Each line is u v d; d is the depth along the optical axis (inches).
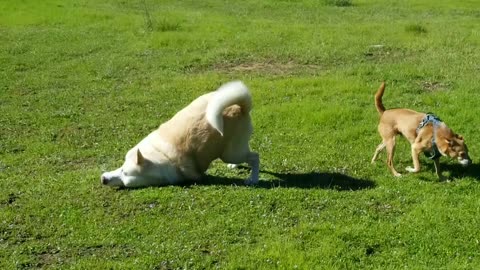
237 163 297.4
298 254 257.1
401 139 325.1
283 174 302.7
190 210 279.0
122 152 327.9
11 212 280.5
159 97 388.5
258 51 462.6
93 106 379.6
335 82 394.9
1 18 584.7
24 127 355.9
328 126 342.3
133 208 281.3
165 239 266.4
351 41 482.0
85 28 547.8
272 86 392.5
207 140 291.4
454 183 291.4
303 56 450.3
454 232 265.4
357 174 301.9
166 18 576.7
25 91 403.2
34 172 312.5
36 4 648.4
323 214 275.4
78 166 317.7
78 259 259.9
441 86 387.9
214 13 634.2
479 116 342.0
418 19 615.2
